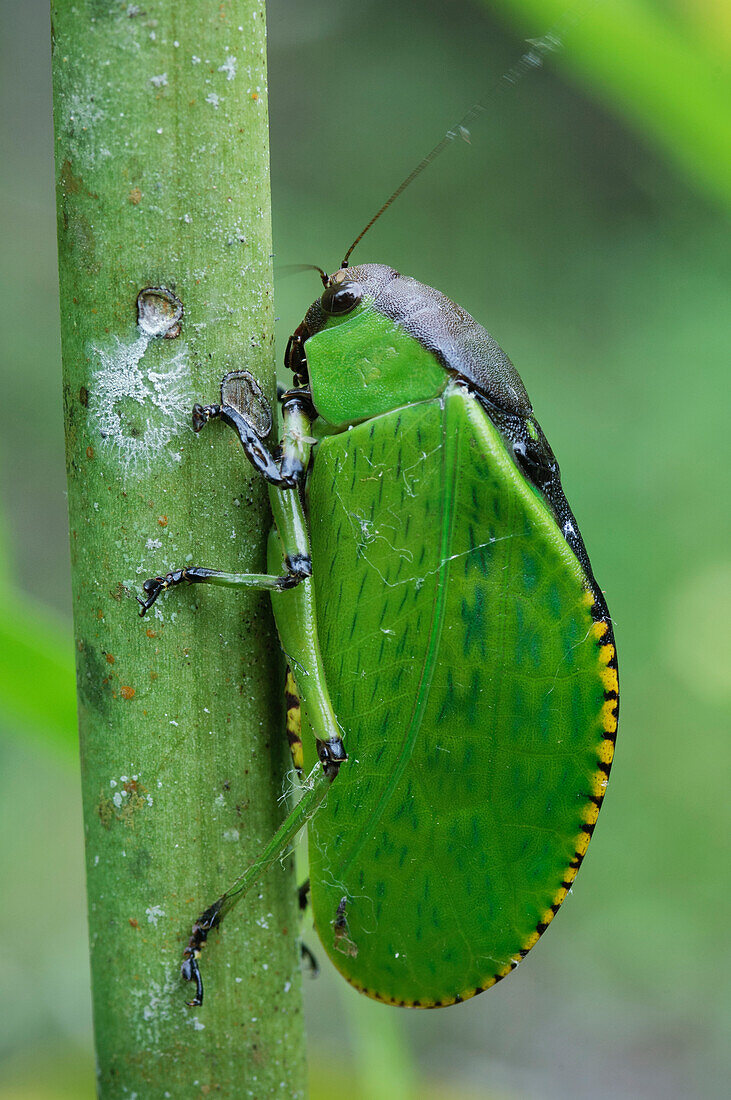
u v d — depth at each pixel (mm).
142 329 283
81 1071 330
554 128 905
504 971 299
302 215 881
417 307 301
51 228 729
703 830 530
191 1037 289
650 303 796
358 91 935
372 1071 301
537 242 879
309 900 307
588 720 296
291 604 295
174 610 287
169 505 286
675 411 688
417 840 299
